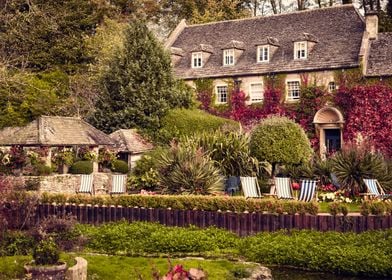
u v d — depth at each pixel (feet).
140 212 73.20
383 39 131.34
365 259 58.13
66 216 71.36
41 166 93.86
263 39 146.20
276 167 98.27
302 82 131.85
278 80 135.33
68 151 99.66
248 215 68.28
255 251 63.31
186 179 80.89
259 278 54.39
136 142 116.26
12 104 114.83
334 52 131.34
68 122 107.14
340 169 85.76
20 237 59.77
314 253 60.59
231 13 189.26
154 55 128.16
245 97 139.54
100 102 128.16
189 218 70.95
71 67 150.30
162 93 126.21
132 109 123.65
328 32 137.80
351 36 133.90
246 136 98.02
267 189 91.50
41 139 96.78
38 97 124.26
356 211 73.00
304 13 147.02
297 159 94.94
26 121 110.93
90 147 105.81
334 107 127.44
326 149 129.29
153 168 96.48
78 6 157.69
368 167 84.69
